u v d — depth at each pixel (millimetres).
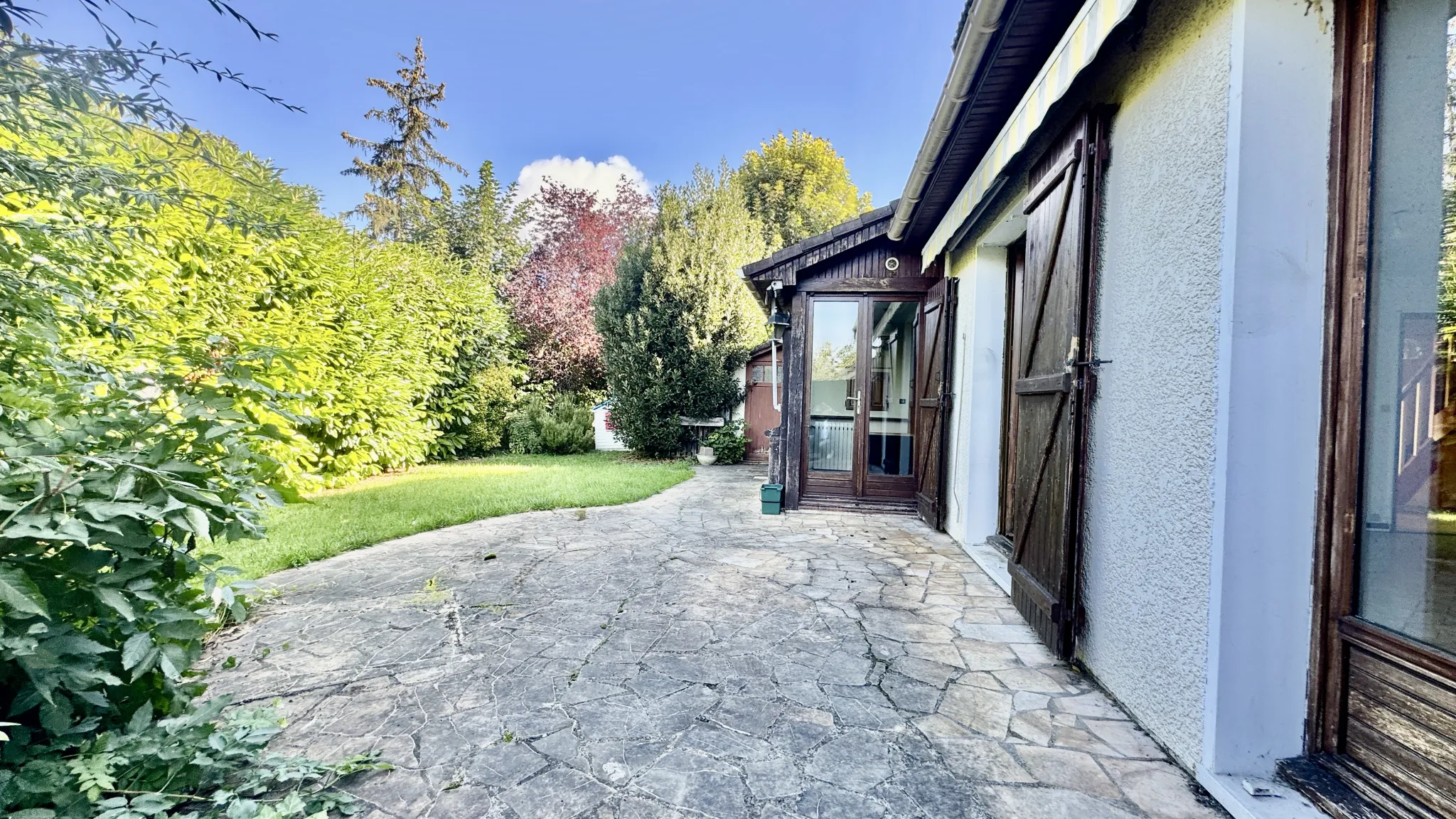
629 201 18266
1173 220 1750
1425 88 1284
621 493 6367
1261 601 1492
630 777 1587
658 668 2281
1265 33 1462
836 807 1466
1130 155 2027
